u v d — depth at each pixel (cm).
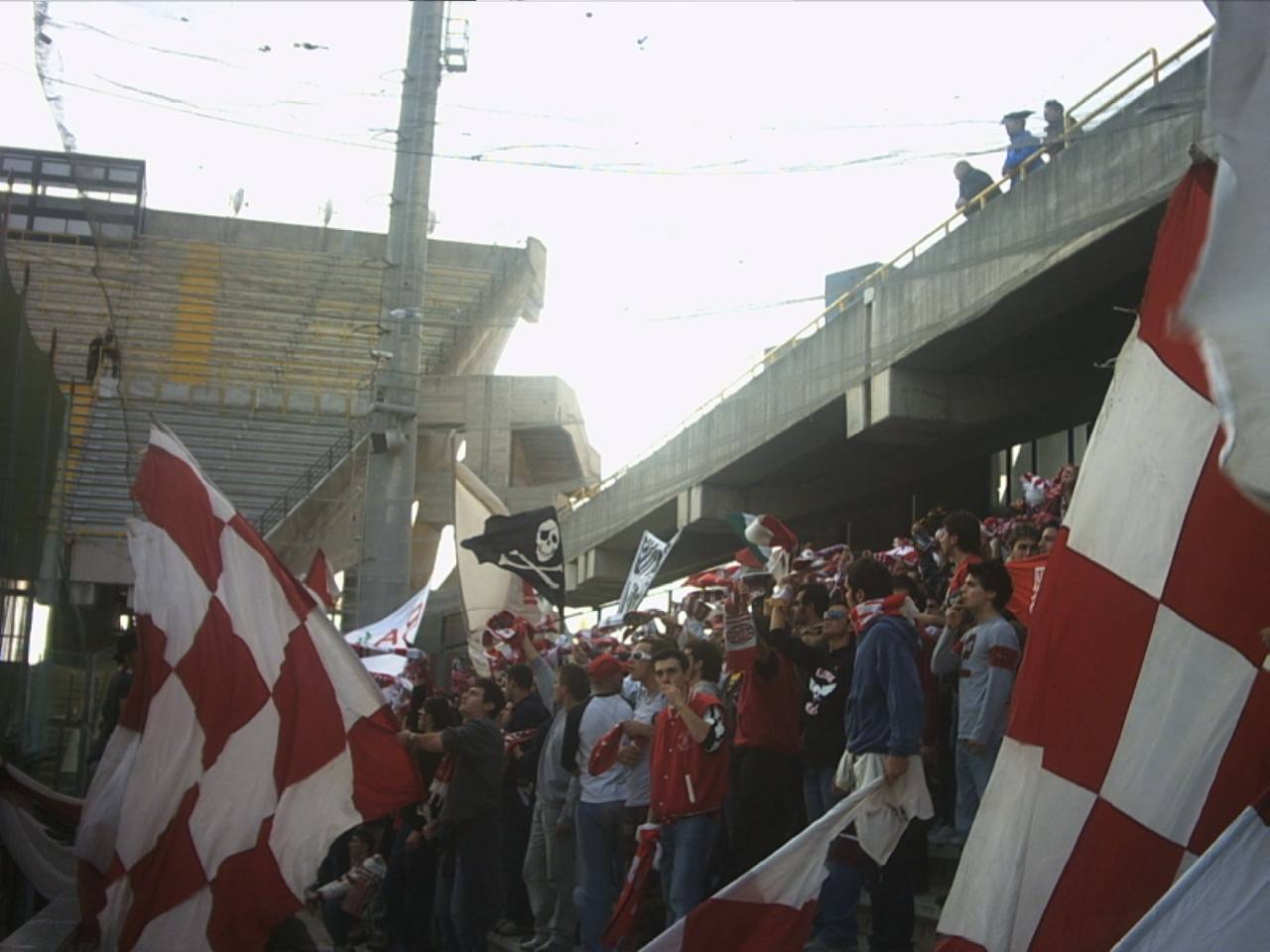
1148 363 357
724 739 665
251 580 759
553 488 3484
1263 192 241
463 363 3219
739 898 496
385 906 935
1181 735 343
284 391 2483
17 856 940
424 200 1738
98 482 2347
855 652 631
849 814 513
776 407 2100
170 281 2459
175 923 697
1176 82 1112
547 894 833
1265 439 231
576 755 780
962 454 2086
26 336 1174
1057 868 353
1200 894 292
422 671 1395
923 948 635
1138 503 356
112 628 2259
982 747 636
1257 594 336
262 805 723
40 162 2417
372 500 1706
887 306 1712
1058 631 366
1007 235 1412
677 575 3291
